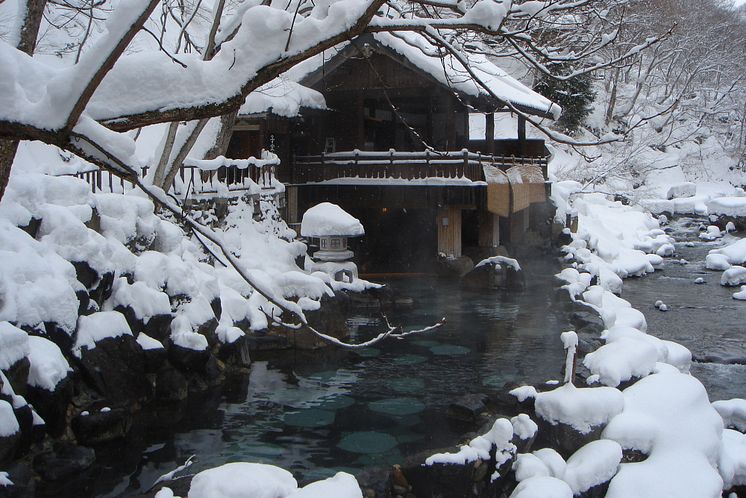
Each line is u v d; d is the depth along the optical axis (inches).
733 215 1510.8
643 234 1364.4
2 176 195.5
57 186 413.4
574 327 604.4
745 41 2016.5
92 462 319.3
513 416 387.2
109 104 173.8
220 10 483.8
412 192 824.9
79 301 379.6
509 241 997.8
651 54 1911.9
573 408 350.3
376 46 802.8
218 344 480.7
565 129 1704.0
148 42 829.8
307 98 847.7
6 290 327.0
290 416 403.5
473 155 824.3
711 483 319.6
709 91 2011.6
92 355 369.7
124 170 161.0
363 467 332.5
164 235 504.1
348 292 676.1
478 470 312.3
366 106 964.6
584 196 1560.0
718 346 649.6
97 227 438.0
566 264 928.9
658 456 339.0
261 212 703.1
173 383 419.2
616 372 400.2
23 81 156.3
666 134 2033.7
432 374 487.8
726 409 432.5
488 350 547.8
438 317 660.7
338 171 858.8
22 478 279.3
